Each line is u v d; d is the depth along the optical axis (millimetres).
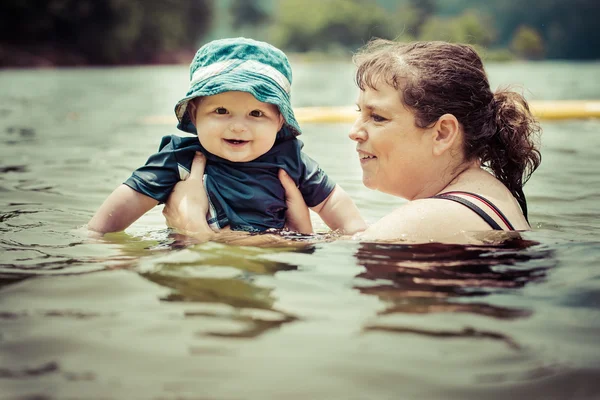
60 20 42469
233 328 1645
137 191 2928
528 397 1329
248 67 3014
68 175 4633
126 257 2348
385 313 1735
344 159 5402
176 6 53781
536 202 3682
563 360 1468
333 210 3186
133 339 1584
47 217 3281
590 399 1319
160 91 16344
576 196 3838
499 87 2908
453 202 2523
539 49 81125
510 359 1476
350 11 85688
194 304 1810
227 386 1362
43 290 1939
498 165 2801
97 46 44625
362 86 2803
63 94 15195
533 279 2002
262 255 2277
